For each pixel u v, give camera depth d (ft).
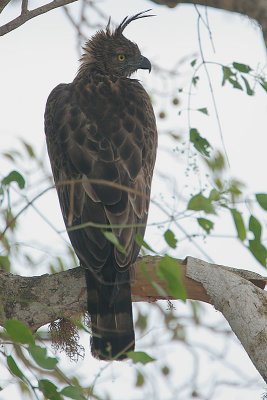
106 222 33.37
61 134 37.70
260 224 22.97
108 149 36.17
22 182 25.99
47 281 31.60
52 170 38.55
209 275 30.40
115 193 34.04
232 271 31.40
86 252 32.58
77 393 23.79
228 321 30.12
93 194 34.12
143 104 39.86
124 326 31.35
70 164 36.29
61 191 36.65
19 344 24.75
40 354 23.24
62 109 38.99
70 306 31.71
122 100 39.40
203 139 29.25
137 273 32.27
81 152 36.11
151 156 38.52
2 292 31.40
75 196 34.45
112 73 45.06
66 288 31.58
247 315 29.55
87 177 35.09
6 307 31.35
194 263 30.53
